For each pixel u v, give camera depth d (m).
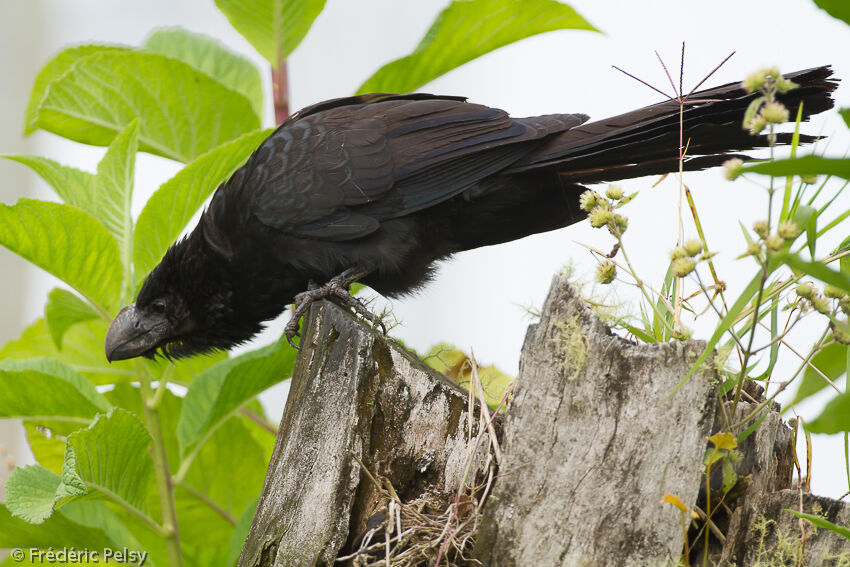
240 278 8.30
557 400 5.23
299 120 8.11
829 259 5.77
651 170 7.64
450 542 5.39
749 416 5.24
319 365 6.10
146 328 8.34
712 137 7.18
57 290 8.33
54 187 8.10
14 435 14.41
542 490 5.18
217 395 7.80
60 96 8.54
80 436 6.37
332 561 5.71
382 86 8.91
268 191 7.79
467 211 8.10
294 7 8.79
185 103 8.68
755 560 5.27
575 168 7.78
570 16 8.35
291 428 6.11
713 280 5.98
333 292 7.62
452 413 6.01
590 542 5.07
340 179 7.69
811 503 5.29
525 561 5.12
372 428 5.93
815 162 3.60
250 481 9.11
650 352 5.14
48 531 7.39
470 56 8.71
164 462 7.82
